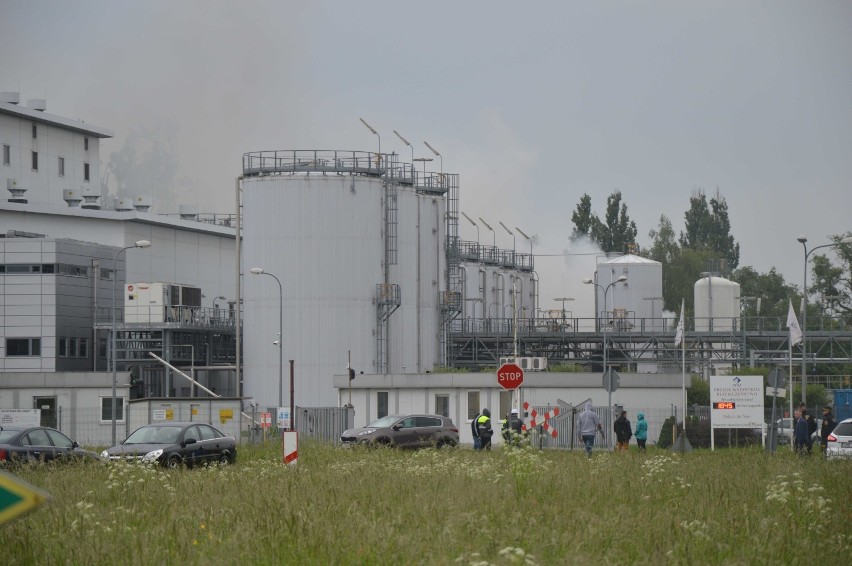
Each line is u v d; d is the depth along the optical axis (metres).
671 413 136.25
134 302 177.75
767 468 71.00
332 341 176.88
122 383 133.25
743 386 104.25
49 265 177.25
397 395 144.50
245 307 179.88
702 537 37.66
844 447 96.81
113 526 40.38
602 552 35.34
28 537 36.28
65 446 78.56
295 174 178.25
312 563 33.47
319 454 92.44
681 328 131.62
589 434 93.50
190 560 34.78
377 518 40.91
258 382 177.50
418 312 188.00
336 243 177.88
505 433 76.94
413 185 192.50
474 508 44.66
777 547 37.25
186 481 58.91
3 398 132.50
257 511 43.56
